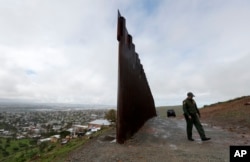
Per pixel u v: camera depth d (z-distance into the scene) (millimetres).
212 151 6316
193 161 5281
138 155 5820
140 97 12555
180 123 14945
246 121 12930
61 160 6008
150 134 9664
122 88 8055
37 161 9961
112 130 11031
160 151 6312
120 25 8391
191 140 8094
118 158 5516
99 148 6680
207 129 11172
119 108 7773
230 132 10086
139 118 11625
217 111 20891
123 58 8438
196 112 8297
